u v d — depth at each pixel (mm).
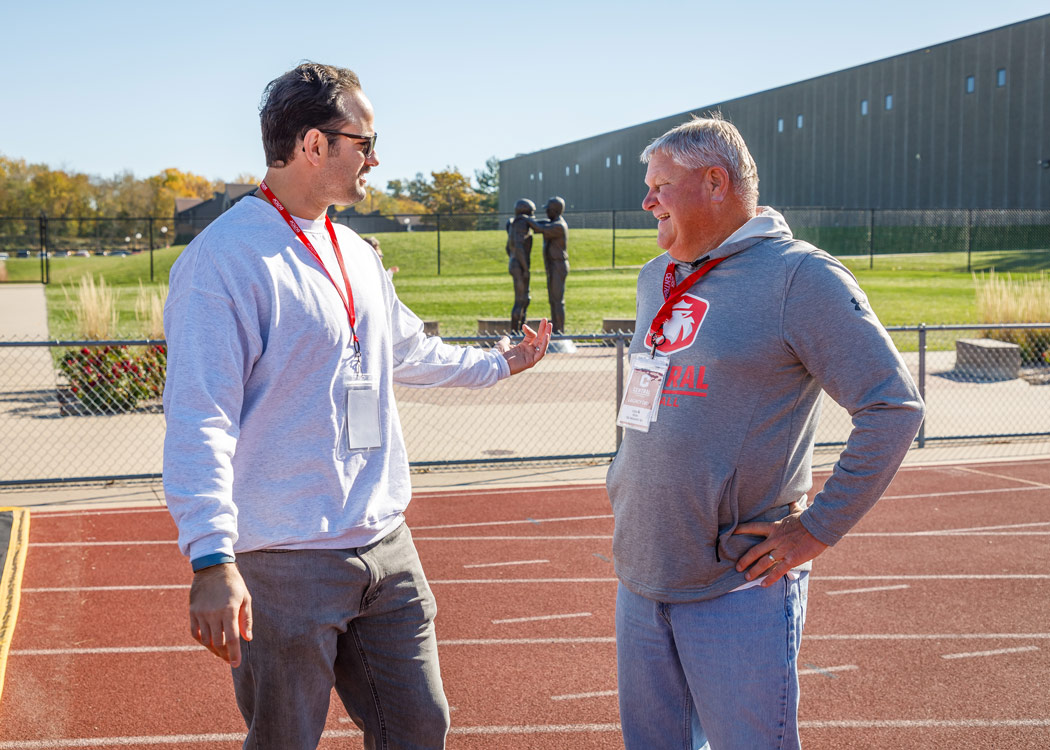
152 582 4949
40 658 3965
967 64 41375
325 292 2051
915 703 3521
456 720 3418
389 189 110375
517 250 15281
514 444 8750
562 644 4137
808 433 2170
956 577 5012
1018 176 39531
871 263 32531
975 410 10398
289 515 1998
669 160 2143
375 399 2139
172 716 3459
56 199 82500
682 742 2314
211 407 1851
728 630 2102
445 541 5770
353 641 2248
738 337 2025
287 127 2008
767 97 52719
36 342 7273
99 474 7508
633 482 2180
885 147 45375
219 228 1986
